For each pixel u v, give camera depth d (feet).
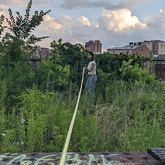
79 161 5.39
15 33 18.06
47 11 18.26
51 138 10.16
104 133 9.50
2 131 9.02
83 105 12.61
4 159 5.41
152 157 5.68
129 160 5.47
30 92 11.06
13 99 13.53
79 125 9.33
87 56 21.65
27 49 18.07
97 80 22.26
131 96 13.78
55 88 19.35
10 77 14.80
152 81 17.92
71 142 8.91
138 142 8.64
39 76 17.92
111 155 5.81
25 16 17.99
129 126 10.61
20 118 9.41
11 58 16.79
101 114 11.27
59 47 22.03
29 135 7.90
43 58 20.83
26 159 5.46
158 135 8.80
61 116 9.87
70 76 21.84
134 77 20.89
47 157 5.62
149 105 13.10
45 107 10.77
